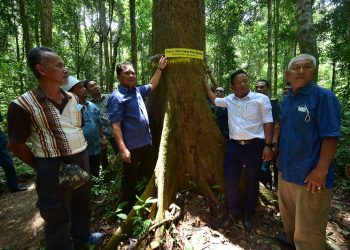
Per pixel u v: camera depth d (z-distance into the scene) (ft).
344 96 32.94
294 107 8.84
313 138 8.45
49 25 30.55
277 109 14.25
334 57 40.91
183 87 12.60
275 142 10.53
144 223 10.51
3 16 46.01
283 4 58.44
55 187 8.97
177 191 12.26
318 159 8.46
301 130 8.59
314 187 8.34
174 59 12.69
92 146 15.61
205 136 12.67
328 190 8.57
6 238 13.15
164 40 13.04
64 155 9.05
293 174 8.83
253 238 10.73
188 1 12.68
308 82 8.62
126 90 11.81
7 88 32.35
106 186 14.34
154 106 13.61
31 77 31.78
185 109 12.56
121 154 11.34
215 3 55.06
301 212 8.81
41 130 8.73
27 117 8.59
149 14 71.87
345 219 12.96
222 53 67.82
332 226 12.25
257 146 10.96
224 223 11.18
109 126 18.72
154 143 13.43
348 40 41.37
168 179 11.66
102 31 52.01
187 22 12.73
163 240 10.28
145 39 77.15
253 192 11.19
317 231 8.84
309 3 25.76
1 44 46.11
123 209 12.46
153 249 10.04
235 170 11.39
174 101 12.53
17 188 18.56
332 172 8.64
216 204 12.00
